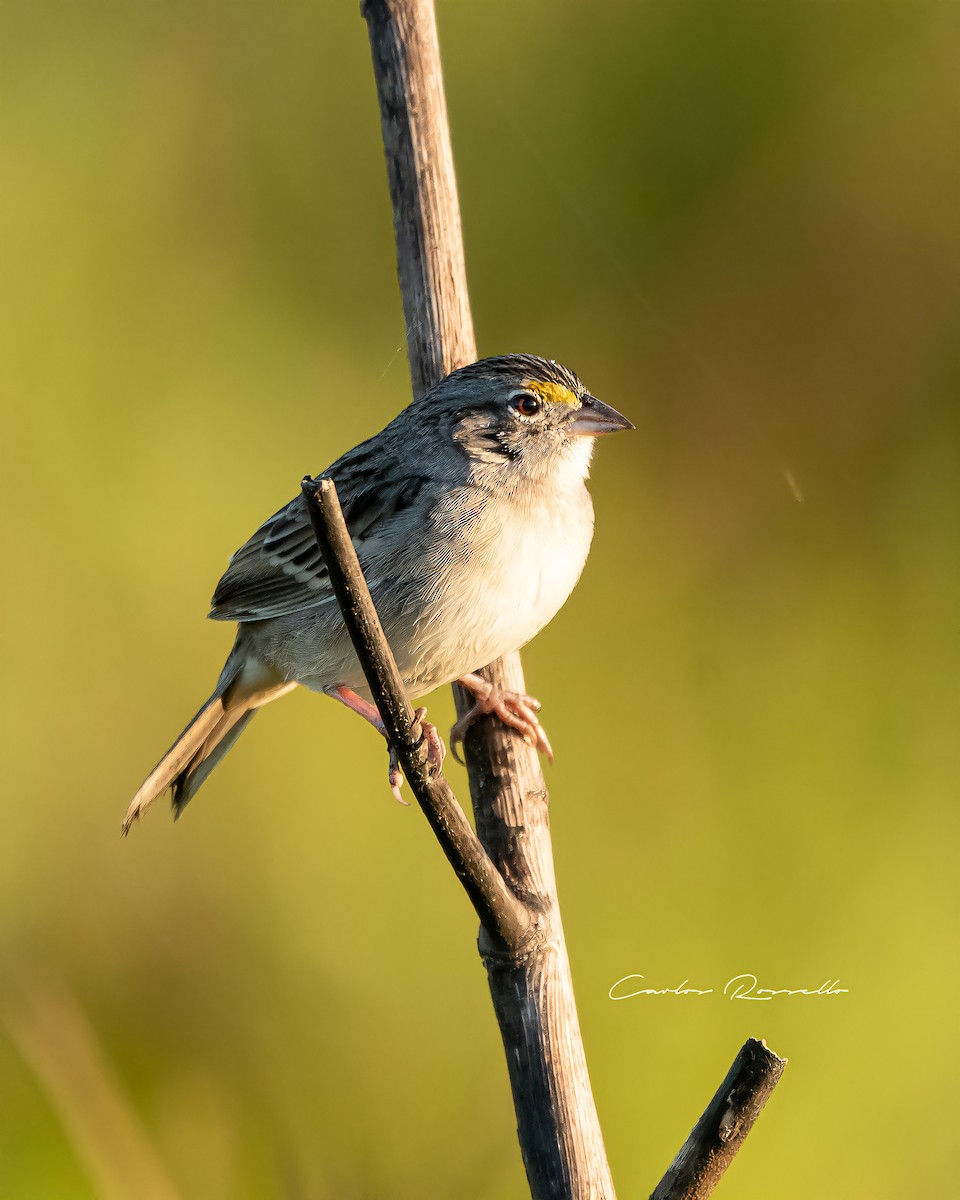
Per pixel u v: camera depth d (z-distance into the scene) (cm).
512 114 1177
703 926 980
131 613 1127
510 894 586
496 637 788
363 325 1208
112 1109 958
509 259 1155
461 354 794
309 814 1061
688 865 1016
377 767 1073
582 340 1146
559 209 1161
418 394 802
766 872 1003
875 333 1135
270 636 853
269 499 1161
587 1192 580
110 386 1180
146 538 1145
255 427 1180
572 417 808
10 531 1134
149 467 1163
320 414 1183
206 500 1157
